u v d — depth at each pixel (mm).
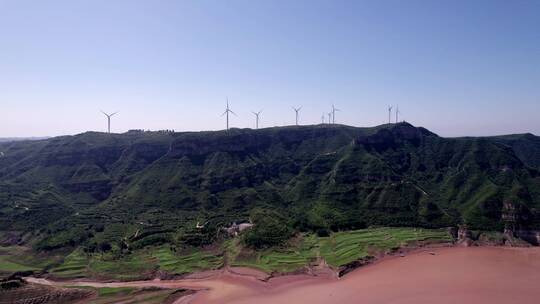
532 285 133625
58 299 139000
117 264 171125
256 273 158125
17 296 136750
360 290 136375
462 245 185500
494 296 124500
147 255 179375
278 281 151125
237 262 169875
